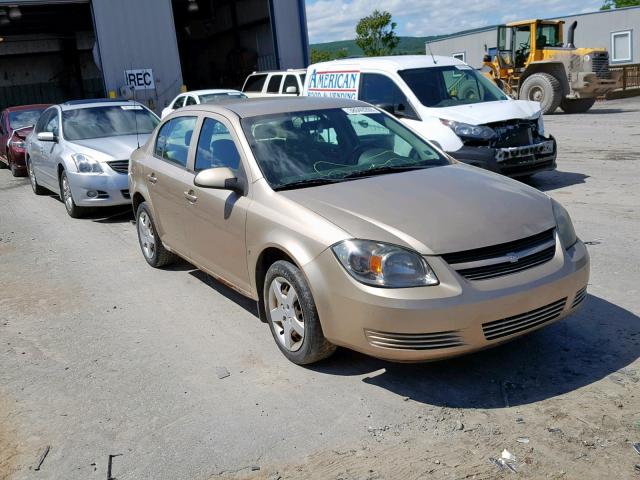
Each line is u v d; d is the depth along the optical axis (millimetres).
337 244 3799
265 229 4316
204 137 5438
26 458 3492
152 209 6297
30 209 10914
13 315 5738
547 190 9320
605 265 5832
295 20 24391
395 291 3586
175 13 29969
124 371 4465
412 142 5316
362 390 3949
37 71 35781
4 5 20672
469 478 3051
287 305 4281
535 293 3711
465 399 3758
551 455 3178
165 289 6148
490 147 8820
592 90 20438
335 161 4852
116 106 11086
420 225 3797
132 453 3477
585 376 3910
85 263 7285
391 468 3174
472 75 10133
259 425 3650
